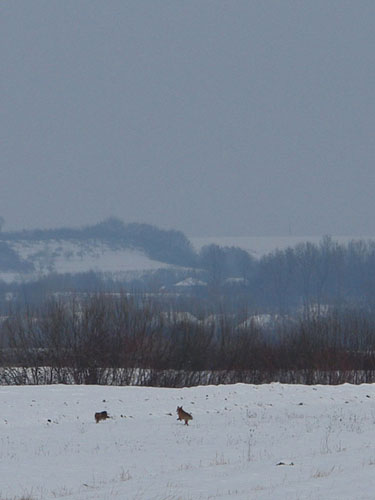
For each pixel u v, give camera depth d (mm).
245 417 129000
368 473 68750
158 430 113938
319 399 155375
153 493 64625
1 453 95812
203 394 158625
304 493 59562
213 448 96062
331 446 93375
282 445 95938
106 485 74000
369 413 132125
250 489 63906
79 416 132500
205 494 62719
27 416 131000
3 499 68812
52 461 89625
